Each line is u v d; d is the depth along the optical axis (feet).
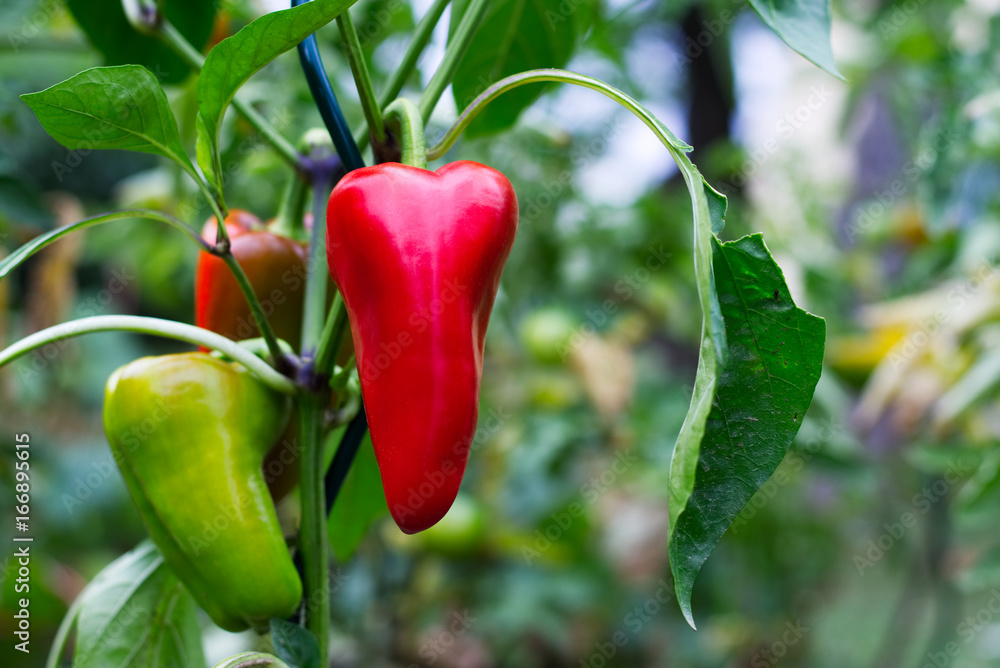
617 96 1.79
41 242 1.84
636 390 5.39
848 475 4.09
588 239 5.10
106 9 2.42
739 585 5.65
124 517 5.97
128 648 2.05
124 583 2.08
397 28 3.80
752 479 1.76
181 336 1.86
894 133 6.07
